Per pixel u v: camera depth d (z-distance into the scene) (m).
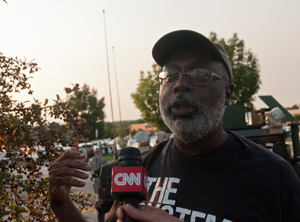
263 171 1.38
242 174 1.39
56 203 1.55
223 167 1.42
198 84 1.49
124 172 1.12
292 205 1.34
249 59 21.03
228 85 1.64
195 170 1.47
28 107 1.66
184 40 1.57
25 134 1.64
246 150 1.45
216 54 1.55
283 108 6.48
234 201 1.34
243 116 6.10
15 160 1.68
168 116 1.54
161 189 1.54
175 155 1.59
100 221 5.07
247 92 20.41
